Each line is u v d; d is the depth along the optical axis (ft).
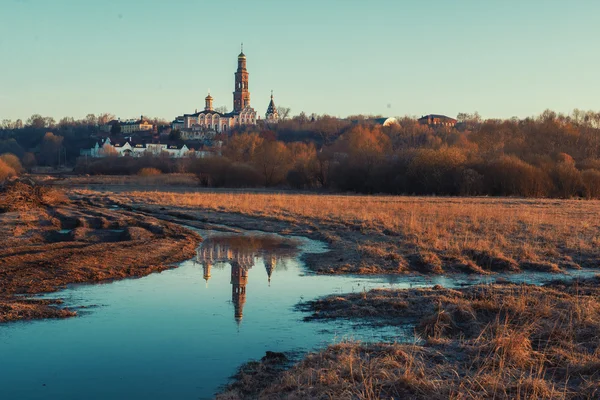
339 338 35.17
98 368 30.50
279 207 126.11
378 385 25.59
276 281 52.95
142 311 41.86
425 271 57.26
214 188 228.43
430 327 36.11
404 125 438.81
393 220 95.09
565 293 43.91
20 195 120.26
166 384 28.40
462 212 110.01
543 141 254.47
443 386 25.31
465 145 263.70
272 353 31.91
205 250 71.51
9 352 32.89
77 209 120.16
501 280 51.42
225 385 28.30
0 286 47.98
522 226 88.69
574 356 29.45
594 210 120.67
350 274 56.13
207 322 39.01
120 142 609.83
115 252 64.80
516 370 27.45
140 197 157.07
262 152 251.39
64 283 50.70
